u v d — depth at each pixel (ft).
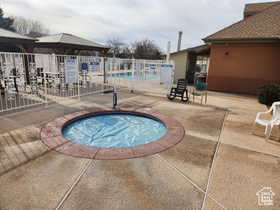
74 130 17.37
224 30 37.19
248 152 12.26
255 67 34.17
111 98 27.66
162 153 11.83
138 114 20.98
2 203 7.37
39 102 23.57
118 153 11.59
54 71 31.99
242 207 7.55
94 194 8.00
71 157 10.94
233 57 35.63
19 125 15.58
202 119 18.95
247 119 19.34
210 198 8.00
